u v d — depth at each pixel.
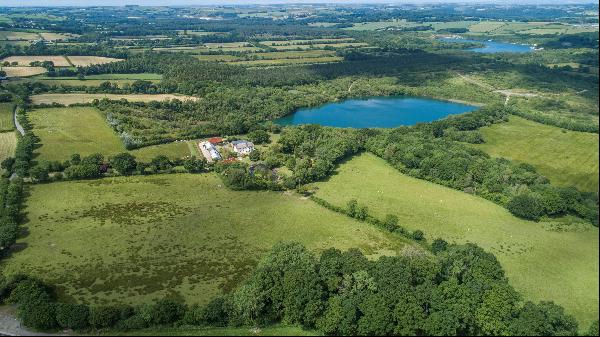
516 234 167.12
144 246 158.12
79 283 137.75
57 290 134.00
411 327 110.94
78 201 188.00
